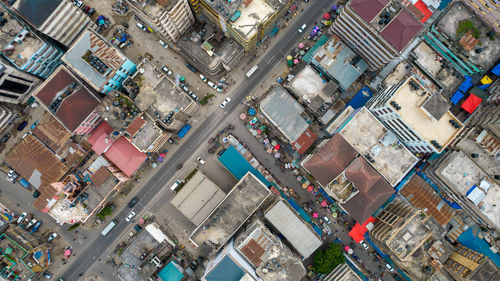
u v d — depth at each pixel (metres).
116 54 89.88
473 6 96.75
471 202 90.88
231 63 99.06
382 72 102.56
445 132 85.50
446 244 95.62
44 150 102.81
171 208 107.62
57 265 106.50
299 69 105.38
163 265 102.81
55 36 93.94
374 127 91.12
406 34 84.31
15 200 106.81
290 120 97.56
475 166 90.62
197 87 107.94
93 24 103.19
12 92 96.75
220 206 94.44
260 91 108.00
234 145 106.19
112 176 99.56
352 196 89.44
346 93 106.62
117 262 107.00
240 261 90.88
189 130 107.81
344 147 89.00
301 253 98.94
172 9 84.06
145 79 91.19
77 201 99.88
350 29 93.75
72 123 92.12
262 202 94.75
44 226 106.75
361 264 107.25
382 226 98.31
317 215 107.31
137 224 107.00
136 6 84.75
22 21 92.19
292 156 107.38
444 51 98.69
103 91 93.19
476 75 101.81
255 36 92.44
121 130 92.56
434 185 102.12
